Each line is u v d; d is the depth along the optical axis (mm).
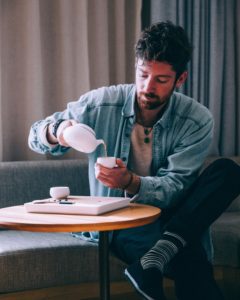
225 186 1702
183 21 3070
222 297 1640
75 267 1977
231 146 3229
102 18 2855
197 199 1681
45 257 1927
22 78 2645
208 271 1657
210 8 3135
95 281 2016
